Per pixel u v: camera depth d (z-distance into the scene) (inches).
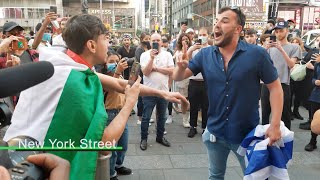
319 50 240.4
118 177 148.5
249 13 1054.4
